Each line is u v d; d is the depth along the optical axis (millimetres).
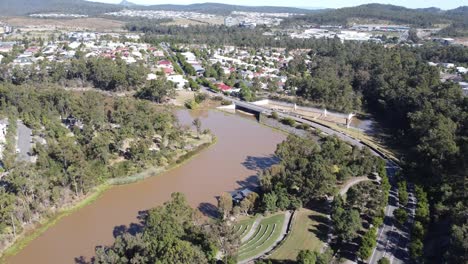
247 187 145750
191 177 153750
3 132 175000
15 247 109312
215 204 133625
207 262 92125
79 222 121812
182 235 100312
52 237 114438
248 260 102188
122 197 137000
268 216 122812
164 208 107688
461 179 126812
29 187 120438
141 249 92438
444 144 138875
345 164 147125
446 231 111375
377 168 150250
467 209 105125
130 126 171125
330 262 97562
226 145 189625
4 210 108688
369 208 120688
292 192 129375
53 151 142500
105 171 145750
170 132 179750
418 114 181500
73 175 131125
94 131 174500
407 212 123062
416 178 141875
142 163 155500
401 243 108312
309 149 153500
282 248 106688
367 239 101375
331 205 126000
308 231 114188
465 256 87250
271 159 173625
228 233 101688
